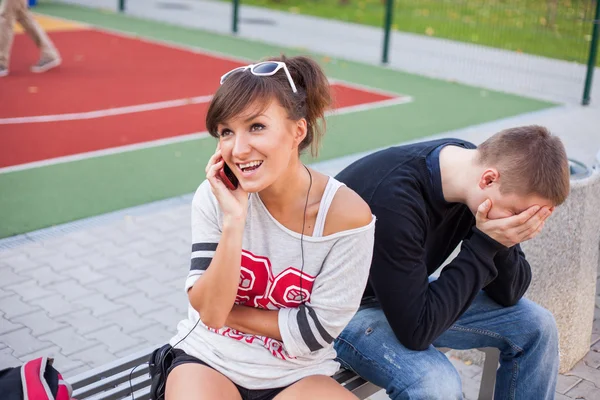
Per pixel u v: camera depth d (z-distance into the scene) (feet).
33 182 21.89
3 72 35.60
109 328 14.32
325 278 7.73
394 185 8.50
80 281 16.07
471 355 13.23
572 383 12.84
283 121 7.35
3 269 16.42
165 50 43.06
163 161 24.45
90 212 19.86
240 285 7.87
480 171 8.34
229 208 7.43
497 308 9.62
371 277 8.42
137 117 29.73
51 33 46.47
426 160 8.77
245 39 47.03
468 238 9.45
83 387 8.57
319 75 7.73
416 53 44.78
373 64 41.65
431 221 8.82
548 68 41.50
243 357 7.85
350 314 7.80
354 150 26.40
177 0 61.31
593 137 29.48
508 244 8.38
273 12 57.88
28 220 19.12
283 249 7.77
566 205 11.91
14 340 13.71
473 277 8.43
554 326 9.62
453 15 50.65
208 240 7.86
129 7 56.95
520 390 9.70
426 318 8.21
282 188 7.63
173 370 7.93
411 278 8.23
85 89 33.88
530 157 7.97
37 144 25.57
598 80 39.50
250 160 7.33
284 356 7.89
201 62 40.50
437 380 8.39
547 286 12.31
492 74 39.99
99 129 27.81
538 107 33.99
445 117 31.65
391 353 8.63
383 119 30.78
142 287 15.96
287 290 7.82
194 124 29.14
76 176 22.59
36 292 15.51
